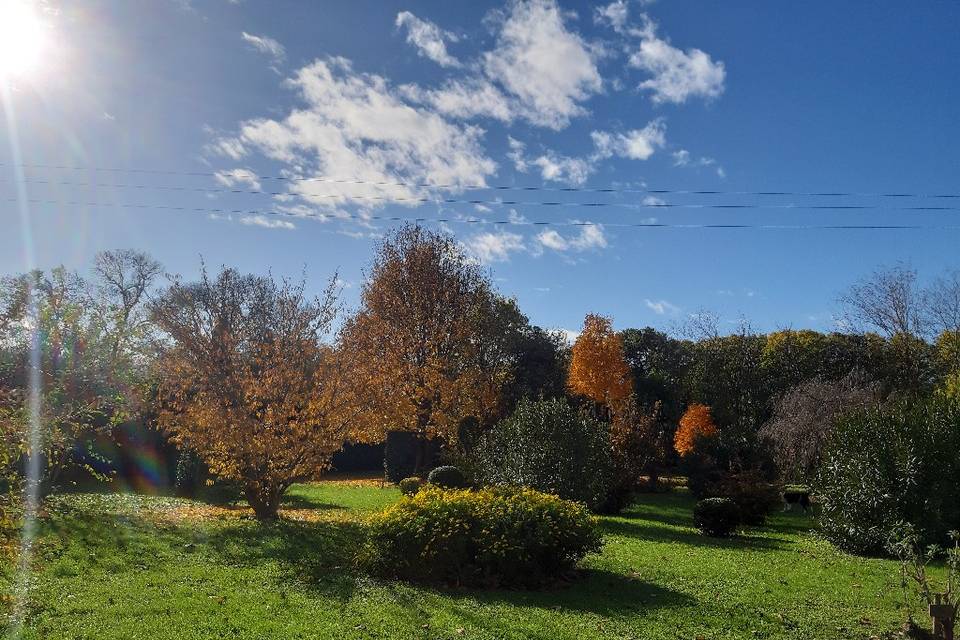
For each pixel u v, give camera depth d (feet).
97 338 34.14
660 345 167.22
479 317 109.70
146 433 72.28
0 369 27.71
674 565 38.11
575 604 28.12
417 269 100.42
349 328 78.43
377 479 103.86
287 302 51.39
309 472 49.21
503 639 22.75
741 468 75.51
